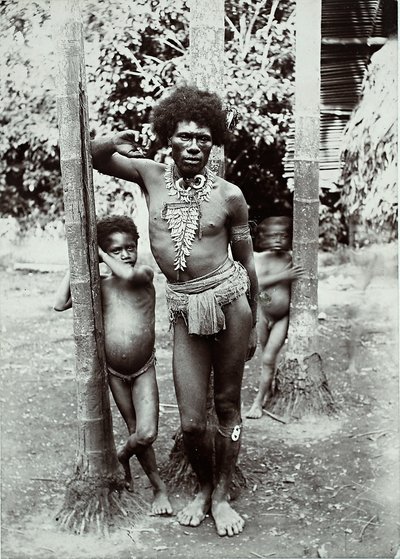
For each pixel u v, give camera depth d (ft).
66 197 8.14
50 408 11.04
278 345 11.56
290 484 9.46
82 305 8.27
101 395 8.45
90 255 8.26
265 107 13.70
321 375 11.54
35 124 13.67
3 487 9.15
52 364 12.55
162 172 8.06
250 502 9.10
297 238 11.43
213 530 8.52
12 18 12.01
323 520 8.71
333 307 14.49
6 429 10.48
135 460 9.98
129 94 12.64
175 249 7.88
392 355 12.74
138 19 12.19
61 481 9.34
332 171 13.52
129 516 8.62
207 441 8.46
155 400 8.73
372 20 12.14
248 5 12.99
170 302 8.10
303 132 11.18
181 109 7.56
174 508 8.90
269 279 11.53
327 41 12.34
